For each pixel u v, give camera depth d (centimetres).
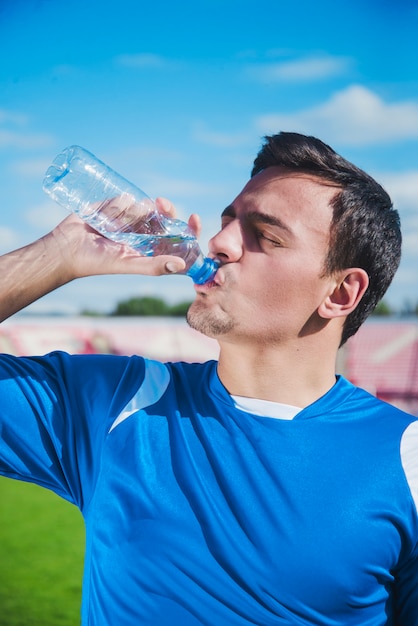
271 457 137
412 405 1012
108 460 138
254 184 146
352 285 145
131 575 131
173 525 132
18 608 394
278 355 143
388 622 139
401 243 157
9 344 1135
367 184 148
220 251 141
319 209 142
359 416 145
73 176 153
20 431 140
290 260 140
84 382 146
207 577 130
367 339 1025
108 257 140
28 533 521
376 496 135
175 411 143
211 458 137
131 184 155
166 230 147
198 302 143
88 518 138
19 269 138
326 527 131
